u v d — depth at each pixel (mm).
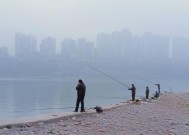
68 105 66938
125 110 34625
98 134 20109
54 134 18625
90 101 68812
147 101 50594
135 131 22453
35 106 63750
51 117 23547
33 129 19484
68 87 154750
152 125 25906
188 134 22422
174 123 27859
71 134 19125
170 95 75125
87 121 24438
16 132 18156
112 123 24750
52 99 86125
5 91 119062
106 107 35500
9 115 42344
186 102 58562
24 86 156750
